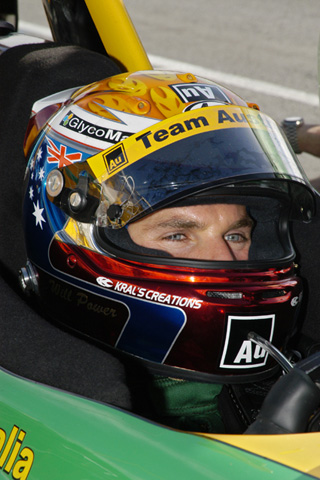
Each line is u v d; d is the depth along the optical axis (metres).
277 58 8.72
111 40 2.60
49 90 2.30
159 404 1.89
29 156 2.09
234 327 1.78
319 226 2.32
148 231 1.86
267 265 1.86
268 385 1.98
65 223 1.88
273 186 1.94
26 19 10.57
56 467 1.34
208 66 8.57
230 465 1.20
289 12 10.61
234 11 10.78
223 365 1.81
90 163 1.83
